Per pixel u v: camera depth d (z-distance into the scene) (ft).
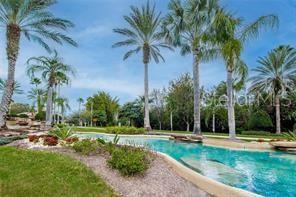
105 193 17.95
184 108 108.58
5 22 52.85
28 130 57.16
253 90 105.40
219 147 47.24
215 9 63.26
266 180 24.50
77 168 21.59
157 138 61.93
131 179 21.08
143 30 86.94
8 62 52.06
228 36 51.90
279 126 93.97
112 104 169.99
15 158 23.03
